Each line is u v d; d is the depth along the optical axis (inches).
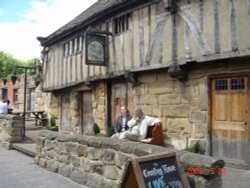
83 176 223.5
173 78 334.0
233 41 263.9
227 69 283.9
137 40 359.6
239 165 269.1
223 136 288.4
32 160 317.4
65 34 498.0
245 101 272.2
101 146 206.2
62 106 581.6
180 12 311.0
